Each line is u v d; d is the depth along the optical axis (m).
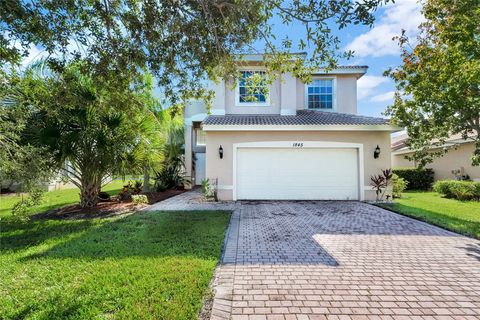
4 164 5.95
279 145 14.14
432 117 12.17
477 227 8.18
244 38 5.53
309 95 18.61
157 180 19.28
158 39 5.61
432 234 7.71
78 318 3.63
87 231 8.02
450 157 19.08
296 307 3.94
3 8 4.48
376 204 12.74
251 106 17.36
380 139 14.04
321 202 13.51
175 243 6.83
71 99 6.78
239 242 7.00
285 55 5.86
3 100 6.95
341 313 3.79
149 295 4.21
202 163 24.58
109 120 10.27
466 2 9.27
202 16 5.38
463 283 4.73
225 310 3.85
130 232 7.89
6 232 7.96
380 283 4.71
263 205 12.77
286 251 6.32
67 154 9.88
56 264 5.45
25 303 4.02
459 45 9.89
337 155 14.20
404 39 12.25
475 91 10.48
